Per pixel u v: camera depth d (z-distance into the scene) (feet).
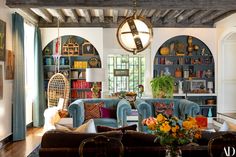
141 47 12.63
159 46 31.09
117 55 31.58
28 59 28.07
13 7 21.09
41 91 29.12
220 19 29.60
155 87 28.94
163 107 23.16
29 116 27.94
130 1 20.80
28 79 28.04
